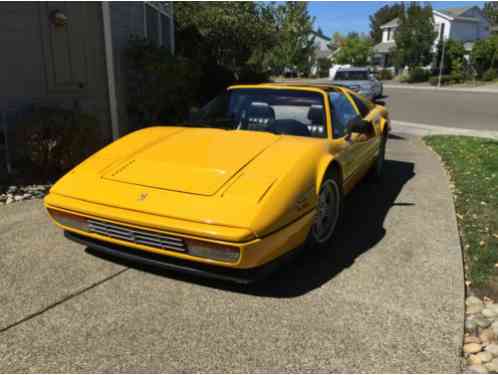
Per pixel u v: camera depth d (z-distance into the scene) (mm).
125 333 2490
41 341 2408
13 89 6430
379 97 24297
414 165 7168
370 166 5441
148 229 2678
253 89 4344
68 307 2738
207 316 2662
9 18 6242
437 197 5215
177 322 2598
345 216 4523
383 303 2828
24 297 2842
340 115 4270
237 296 2891
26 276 3113
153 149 3387
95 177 3096
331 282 3096
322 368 2229
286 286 3033
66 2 6992
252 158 3109
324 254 3574
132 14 9102
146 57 8344
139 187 2891
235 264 2564
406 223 4305
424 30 43594
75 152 5480
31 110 5801
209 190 2760
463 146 8781
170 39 13930
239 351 2350
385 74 50375
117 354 2312
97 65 7738
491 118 15227
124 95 8609
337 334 2498
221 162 3061
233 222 2529
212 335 2480
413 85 39969
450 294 2945
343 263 3406
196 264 2793
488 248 3725
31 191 5066
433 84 39469
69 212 2951
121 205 2777
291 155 3158
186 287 2992
